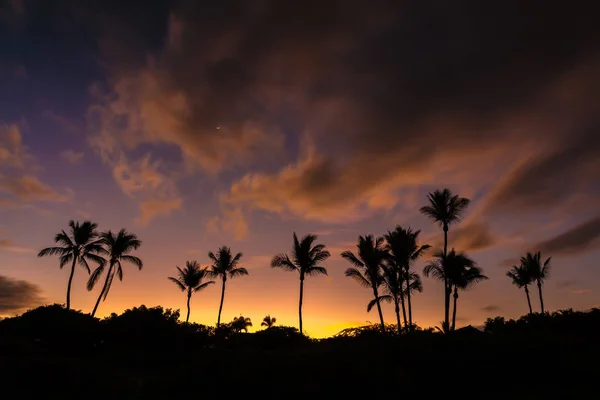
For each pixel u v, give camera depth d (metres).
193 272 49.25
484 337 21.20
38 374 14.94
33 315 24.77
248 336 30.61
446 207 35.22
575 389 16.05
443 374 17.16
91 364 17.06
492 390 16.44
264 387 15.18
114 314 27.33
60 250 36.97
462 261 35.06
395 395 15.68
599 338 25.33
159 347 24.41
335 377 15.79
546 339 20.52
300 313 34.84
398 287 36.25
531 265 50.53
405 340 20.80
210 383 15.53
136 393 15.33
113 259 39.88
